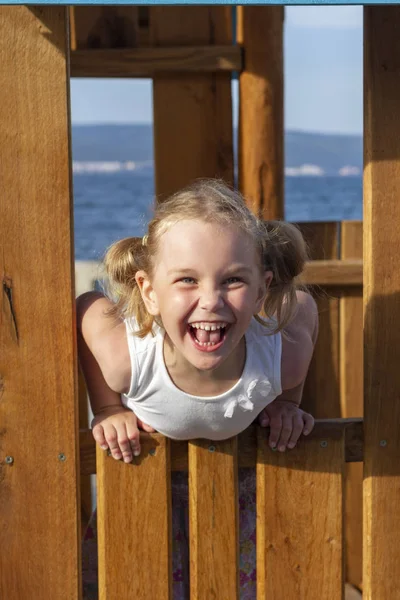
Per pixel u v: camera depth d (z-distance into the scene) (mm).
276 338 1996
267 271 1927
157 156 3404
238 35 3318
